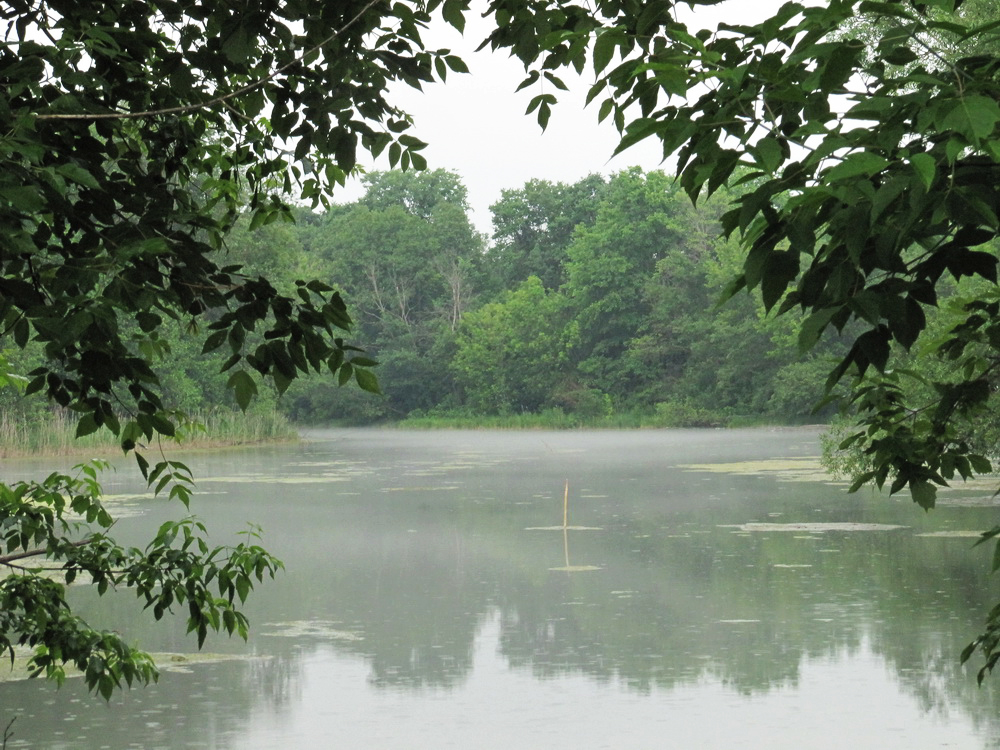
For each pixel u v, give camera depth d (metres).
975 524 20.56
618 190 88.75
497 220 104.38
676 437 64.44
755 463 39.12
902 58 2.17
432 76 4.09
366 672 10.71
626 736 8.59
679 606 13.57
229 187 4.84
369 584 15.57
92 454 47.12
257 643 11.95
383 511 24.77
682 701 9.52
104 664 4.83
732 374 76.62
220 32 3.94
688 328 80.75
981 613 12.69
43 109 2.86
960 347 3.79
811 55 2.02
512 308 89.31
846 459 22.53
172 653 11.52
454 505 26.02
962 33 1.93
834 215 2.06
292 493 29.41
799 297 2.29
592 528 21.25
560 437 68.19
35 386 3.38
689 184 2.37
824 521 21.53
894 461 4.02
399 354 93.69
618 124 3.09
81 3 3.50
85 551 4.87
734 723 8.86
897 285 2.17
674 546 18.62
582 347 89.06
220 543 19.53
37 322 2.63
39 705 9.52
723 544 18.75
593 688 10.00
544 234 103.06
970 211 1.94
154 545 4.88
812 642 11.52
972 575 15.15
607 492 28.72
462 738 8.60
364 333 97.50
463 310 98.81
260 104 4.22
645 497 27.17
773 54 2.14
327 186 5.01
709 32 2.66
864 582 14.81
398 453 50.72
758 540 19.11
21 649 11.28
